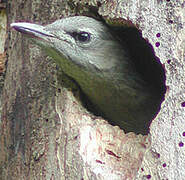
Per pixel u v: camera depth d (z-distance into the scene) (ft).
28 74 32.55
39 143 30.81
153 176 26.04
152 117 33.42
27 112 32.07
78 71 30.91
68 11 31.71
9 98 33.94
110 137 29.73
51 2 32.40
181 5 27.12
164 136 26.09
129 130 34.53
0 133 34.81
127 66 32.37
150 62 33.71
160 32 27.25
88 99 32.94
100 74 31.42
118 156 29.04
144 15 27.81
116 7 28.76
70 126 29.53
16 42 34.09
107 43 31.32
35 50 32.55
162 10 27.40
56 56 30.27
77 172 28.43
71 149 29.04
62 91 30.53
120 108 33.17
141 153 28.76
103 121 30.35
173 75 26.55
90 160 28.58
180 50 26.68
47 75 31.55
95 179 27.86
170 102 26.30
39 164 30.53
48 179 29.76
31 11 33.40
